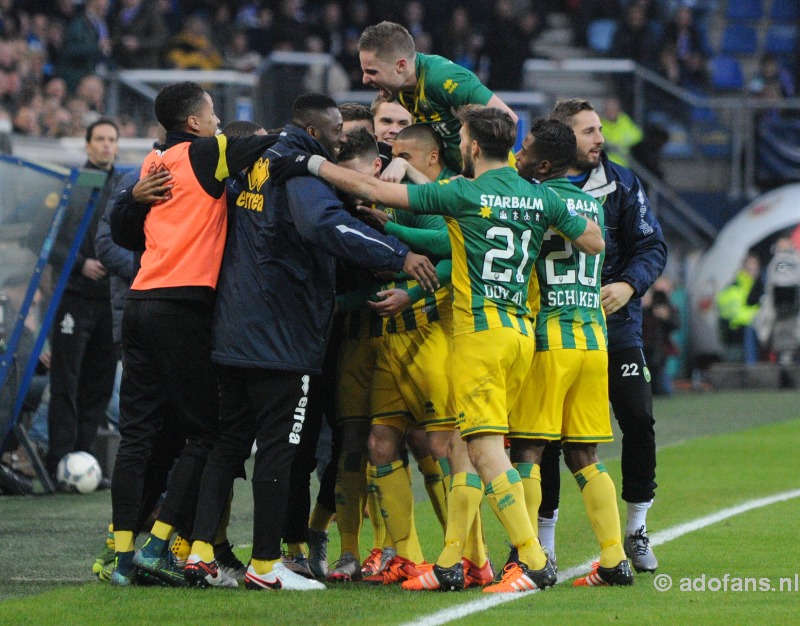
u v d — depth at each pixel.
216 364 16.94
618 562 16.98
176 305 17.02
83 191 26.20
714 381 54.50
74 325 27.05
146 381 17.53
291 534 18.33
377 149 18.12
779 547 20.19
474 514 17.12
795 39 72.06
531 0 67.94
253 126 19.84
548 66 58.66
